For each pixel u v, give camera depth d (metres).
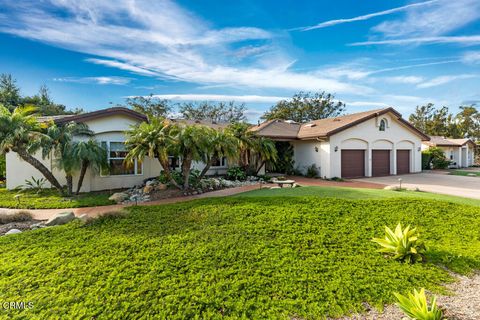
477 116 44.03
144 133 11.25
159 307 3.58
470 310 3.71
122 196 11.02
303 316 3.52
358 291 4.06
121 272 4.43
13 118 10.23
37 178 13.20
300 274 4.50
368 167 20.02
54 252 5.16
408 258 5.09
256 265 4.80
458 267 4.97
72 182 12.48
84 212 9.09
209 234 6.17
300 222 7.02
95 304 3.60
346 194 10.38
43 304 3.59
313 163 19.81
